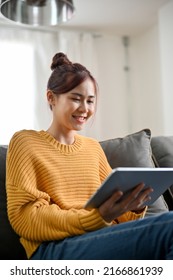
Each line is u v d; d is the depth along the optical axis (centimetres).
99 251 86
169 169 91
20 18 188
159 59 315
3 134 291
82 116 119
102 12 293
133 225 85
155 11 296
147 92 333
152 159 155
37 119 303
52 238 96
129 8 288
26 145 110
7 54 301
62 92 117
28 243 102
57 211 97
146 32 335
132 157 143
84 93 117
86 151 124
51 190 107
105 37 342
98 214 91
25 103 302
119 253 84
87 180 116
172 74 276
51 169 109
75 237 93
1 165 126
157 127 318
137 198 94
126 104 344
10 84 299
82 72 118
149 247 80
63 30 323
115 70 343
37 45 312
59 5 187
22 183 102
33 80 306
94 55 331
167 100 282
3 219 117
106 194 86
